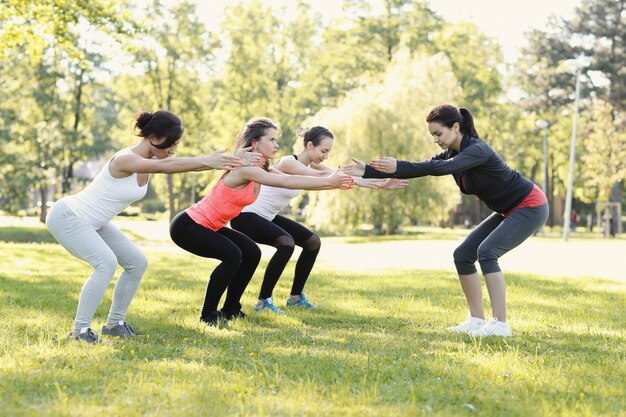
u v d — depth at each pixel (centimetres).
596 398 350
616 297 847
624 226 5547
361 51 4003
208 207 575
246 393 345
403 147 2767
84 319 491
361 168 527
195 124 3931
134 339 498
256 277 995
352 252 1850
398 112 2798
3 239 2845
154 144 489
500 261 1554
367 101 2823
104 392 338
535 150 4703
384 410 320
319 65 4234
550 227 5116
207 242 571
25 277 951
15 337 487
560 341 532
